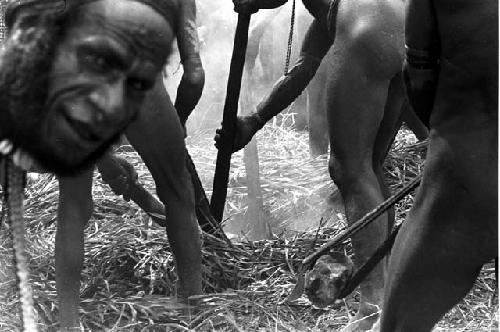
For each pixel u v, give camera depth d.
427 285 3.59
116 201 7.05
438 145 3.50
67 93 2.63
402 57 5.37
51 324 5.25
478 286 5.99
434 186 3.51
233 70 6.47
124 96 2.65
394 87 5.53
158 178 5.31
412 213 3.62
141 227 6.56
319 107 8.62
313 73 6.75
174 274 6.06
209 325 5.46
